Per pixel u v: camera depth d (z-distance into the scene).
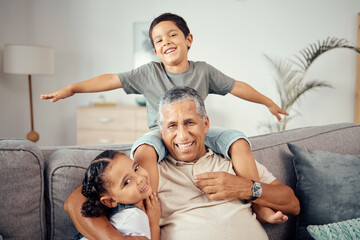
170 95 1.19
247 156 1.30
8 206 1.14
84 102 4.91
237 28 4.44
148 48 4.67
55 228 1.23
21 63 3.89
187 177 1.25
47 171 1.26
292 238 1.52
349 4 4.07
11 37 4.50
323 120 4.29
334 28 4.14
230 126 4.59
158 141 1.27
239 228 1.15
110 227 1.00
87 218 1.02
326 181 1.41
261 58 4.40
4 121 4.44
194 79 1.74
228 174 1.19
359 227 1.29
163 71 1.74
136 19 4.69
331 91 4.23
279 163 1.56
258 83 4.44
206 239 1.10
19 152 1.17
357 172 1.43
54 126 4.96
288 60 4.32
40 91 4.87
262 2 4.33
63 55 4.88
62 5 4.82
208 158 1.32
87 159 1.30
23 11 4.71
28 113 4.81
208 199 1.23
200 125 1.21
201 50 4.57
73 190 1.23
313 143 1.69
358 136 1.83
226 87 1.86
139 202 1.09
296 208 1.31
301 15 4.23
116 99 4.86
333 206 1.37
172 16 1.68
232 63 4.49
